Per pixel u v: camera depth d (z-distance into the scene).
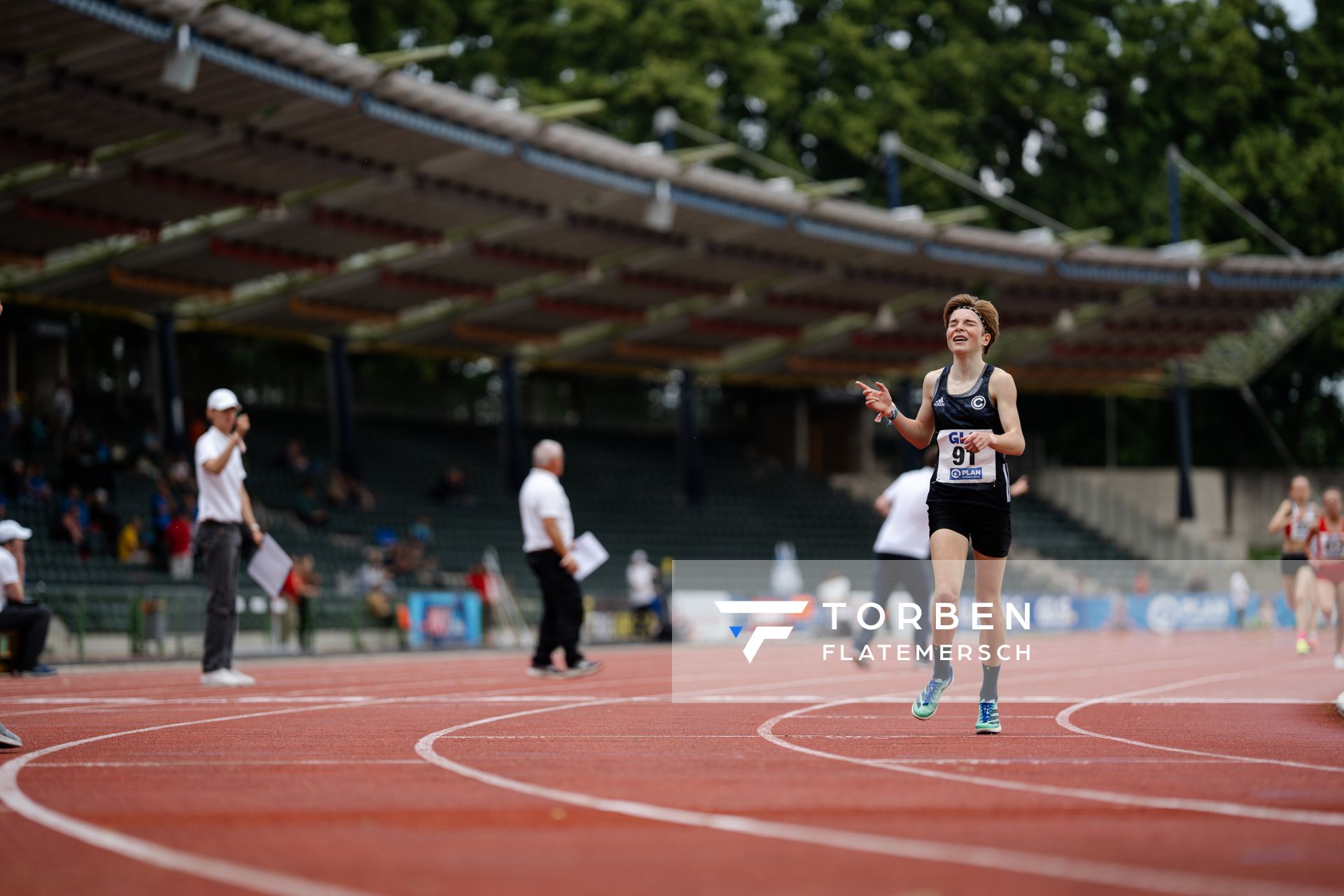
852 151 72.88
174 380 50.03
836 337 66.12
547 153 41.75
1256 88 81.25
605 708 15.55
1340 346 80.62
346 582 44.00
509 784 8.93
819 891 5.71
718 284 57.16
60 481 45.03
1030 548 71.56
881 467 76.50
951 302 11.89
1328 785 8.93
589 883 5.91
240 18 31.33
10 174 37.72
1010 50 79.06
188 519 43.00
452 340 59.19
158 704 16.31
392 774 9.45
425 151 39.94
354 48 34.53
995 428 11.83
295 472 54.53
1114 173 81.62
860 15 77.25
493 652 39.47
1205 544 74.56
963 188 77.31
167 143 37.12
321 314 51.66
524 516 22.23
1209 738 12.17
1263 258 71.38
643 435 74.25
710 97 67.25
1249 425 85.56
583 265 52.16
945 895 5.62
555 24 71.19
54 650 30.27
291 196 42.62
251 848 6.71
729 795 8.41
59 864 6.31
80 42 30.67
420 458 62.72
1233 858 6.41
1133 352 71.25
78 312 53.31
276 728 12.95
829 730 12.81
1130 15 81.69
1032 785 8.86
